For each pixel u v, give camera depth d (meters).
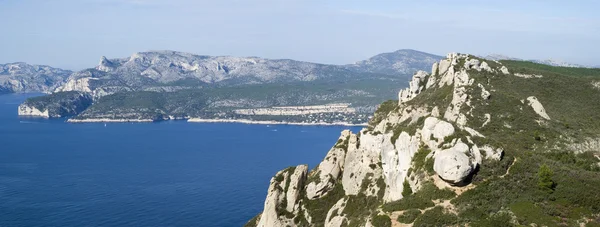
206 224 197.12
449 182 77.00
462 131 90.56
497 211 69.94
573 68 178.62
